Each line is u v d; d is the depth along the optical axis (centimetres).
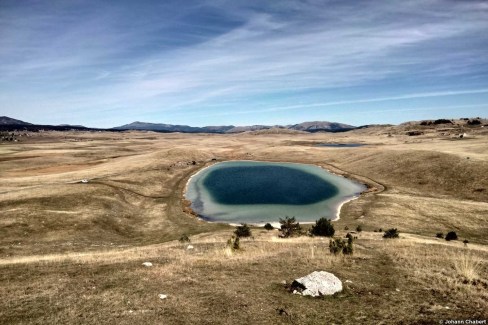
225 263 1897
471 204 7544
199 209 8556
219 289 1407
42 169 13075
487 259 2173
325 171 14212
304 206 8775
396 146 19288
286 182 12100
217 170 15238
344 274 1634
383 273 1684
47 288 1454
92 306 1223
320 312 1157
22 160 14488
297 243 3008
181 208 8325
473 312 1134
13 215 5719
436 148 15212
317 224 4759
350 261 1952
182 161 16575
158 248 3094
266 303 1244
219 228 6406
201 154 19325
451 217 6744
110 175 11062
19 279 1622
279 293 1358
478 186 8769
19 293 1386
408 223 6469
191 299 1286
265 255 2167
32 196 7181
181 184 11512
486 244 5056
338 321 1082
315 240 3456
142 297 1309
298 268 1769
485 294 1307
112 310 1181
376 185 10700
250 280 1546
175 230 6322
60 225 5666
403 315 1120
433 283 1477
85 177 10812
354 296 1325
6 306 1238
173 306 1213
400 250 2433
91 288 1441
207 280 1548
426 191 9438
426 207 7431
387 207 7550
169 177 12175
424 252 2339
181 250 2736
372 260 1994
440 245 3002
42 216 5841
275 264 1862
